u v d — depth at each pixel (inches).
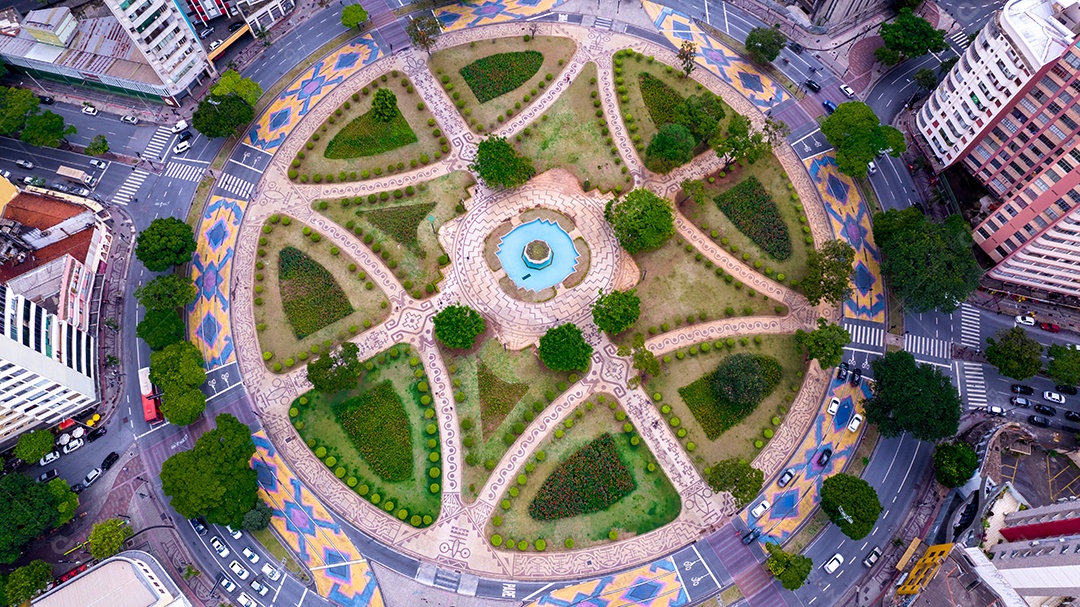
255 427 4872.0
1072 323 5339.6
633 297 4972.9
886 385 4771.2
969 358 5231.3
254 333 5157.5
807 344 4901.6
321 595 4453.7
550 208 5679.1
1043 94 4771.2
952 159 5649.6
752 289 5403.5
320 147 5876.0
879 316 5354.3
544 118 6053.2
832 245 5147.6
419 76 6225.4
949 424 4621.1
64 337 4660.4
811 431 4945.9
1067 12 4827.8
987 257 5477.4
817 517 4699.8
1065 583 3646.7
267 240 5482.3
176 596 4210.1
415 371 5034.5
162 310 4950.8
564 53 6397.6
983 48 5118.1
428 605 4431.6
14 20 6072.8
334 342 5132.9
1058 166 4557.1
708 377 5068.9
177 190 5669.3
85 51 5949.8
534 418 4911.4
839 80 6338.6
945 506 4704.7
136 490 4692.4
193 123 5570.9
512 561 4532.5
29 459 4500.5
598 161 5880.9
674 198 5748.0
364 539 4589.1
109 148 5812.0
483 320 5098.4
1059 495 4643.2
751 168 5871.1
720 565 4552.2
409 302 5300.2
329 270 5383.9
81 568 4441.4
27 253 5236.2
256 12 6190.9
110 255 5388.8
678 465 4810.5
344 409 4913.9
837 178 5856.3
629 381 5012.3
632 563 4547.2
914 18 6176.2
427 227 5575.8
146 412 4832.7
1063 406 5059.1
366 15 6195.9
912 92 6274.6
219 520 4338.1
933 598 4050.2
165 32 5462.6
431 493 4699.8
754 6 6712.6
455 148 5900.6
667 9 6663.4
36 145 5541.3
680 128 5600.4
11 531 4202.8
